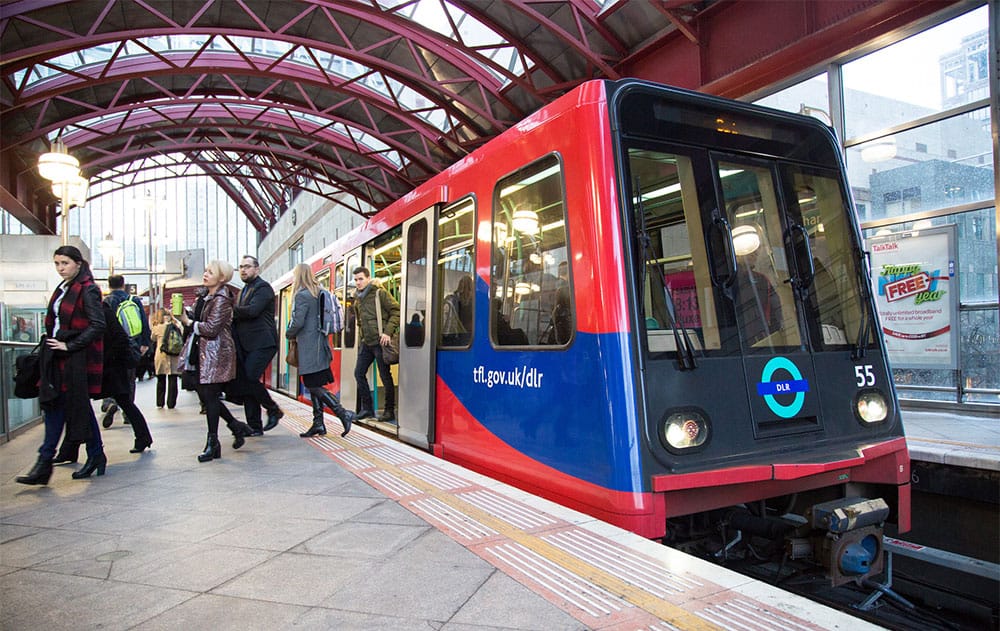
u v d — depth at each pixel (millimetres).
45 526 3887
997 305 7754
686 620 2363
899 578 4922
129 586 2904
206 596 2771
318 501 4340
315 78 22953
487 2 15953
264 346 6801
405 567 3051
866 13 9180
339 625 2451
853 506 3795
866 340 4559
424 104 24750
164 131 31812
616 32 14695
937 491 5230
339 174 37156
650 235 3891
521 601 2609
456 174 5859
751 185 4332
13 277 12391
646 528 3451
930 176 8602
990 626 4281
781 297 4277
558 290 4160
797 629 2262
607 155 3840
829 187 4699
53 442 5070
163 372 11492
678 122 4109
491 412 4887
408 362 6605
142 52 23047
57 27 17672
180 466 5688
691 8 12539
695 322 3904
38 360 5102
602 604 2541
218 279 6062
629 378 3598
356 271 7852
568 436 3953
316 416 7207
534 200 4484
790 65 10539
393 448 6172
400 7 17062
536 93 17922
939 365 8273
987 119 7973
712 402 3801
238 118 29844
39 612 2625
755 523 4262
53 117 24781
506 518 3730
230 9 19000
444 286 5961
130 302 7277
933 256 8391
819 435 4152
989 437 5969
